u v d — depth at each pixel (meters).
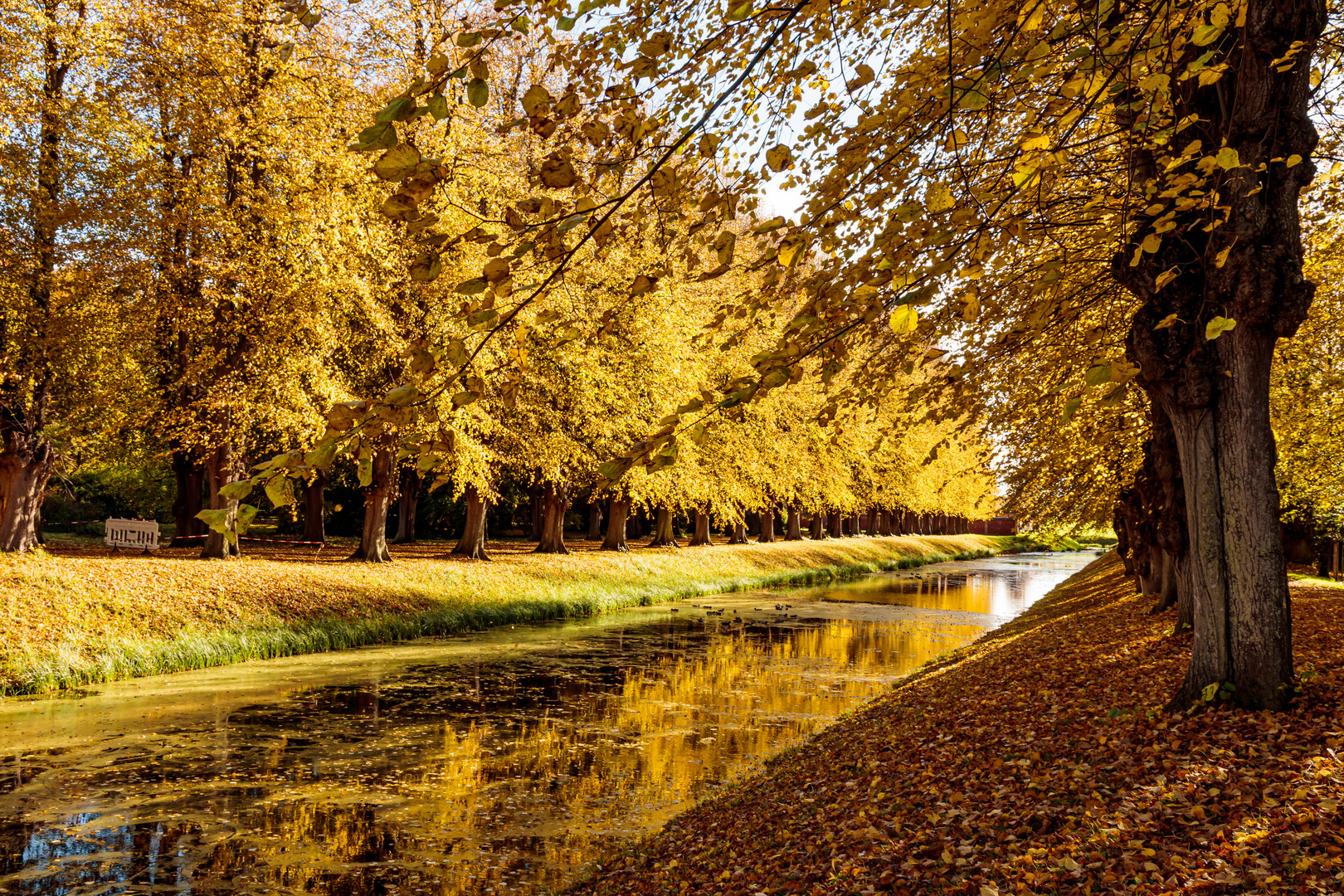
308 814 9.18
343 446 2.66
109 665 14.96
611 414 28.30
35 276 19.11
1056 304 7.46
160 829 8.68
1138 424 14.46
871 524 76.19
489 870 7.80
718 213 3.86
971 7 3.91
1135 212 4.95
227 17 19.52
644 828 8.88
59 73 20.16
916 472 56.22
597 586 29.34
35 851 8.08
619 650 20.23
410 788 10.10
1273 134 6.81
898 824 6.66
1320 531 25.02
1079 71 3.79
